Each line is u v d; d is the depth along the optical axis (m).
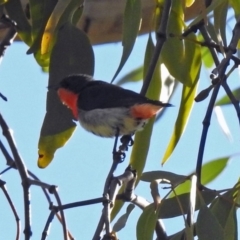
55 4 9.15
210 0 9.00
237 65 7.88
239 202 8.07
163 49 9.00
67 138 8.85
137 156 8.78
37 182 7.20
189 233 6.86
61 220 6.95
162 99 9.35
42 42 8.67
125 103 9.33
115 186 7.13
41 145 8.83
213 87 7.50
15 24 9.09
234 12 9.13
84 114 9.66
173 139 8.89
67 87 9.82
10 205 7.33
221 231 7.27
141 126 9.04
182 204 8.19
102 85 9.80
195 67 9.01
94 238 6.55
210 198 8.14
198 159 7.62
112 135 9.57
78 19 9.18
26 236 7.15
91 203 6.61
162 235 8.31
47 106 8.85
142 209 8.12
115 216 8.55
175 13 9.13
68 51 8.80
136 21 8.23
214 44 8.27
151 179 8.45
